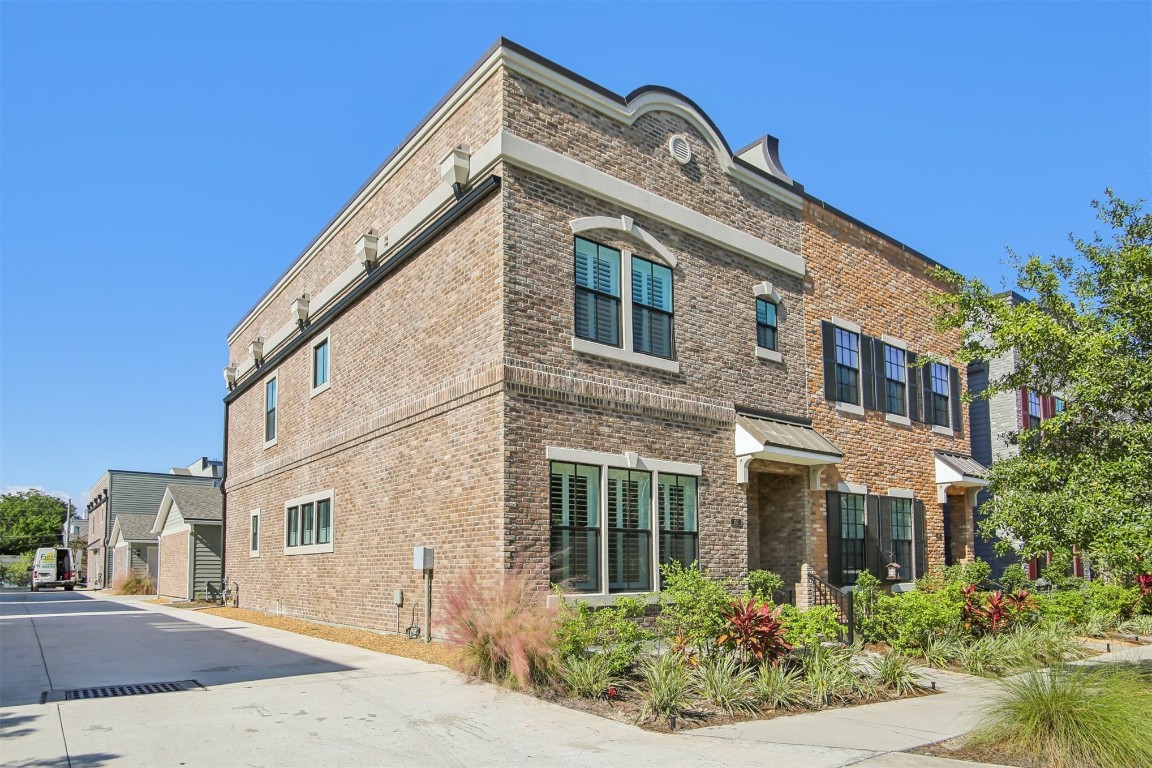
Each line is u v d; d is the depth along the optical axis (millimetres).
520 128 13945
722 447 16266
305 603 19812
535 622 10703
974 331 12719
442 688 10453
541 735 8398
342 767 7203
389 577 15922
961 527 22797
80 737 7934
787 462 17484
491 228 13688
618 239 15141
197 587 31516
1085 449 10867
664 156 16312
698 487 15703
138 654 13664
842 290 20109
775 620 11117
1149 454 9773
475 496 13398
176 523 35500
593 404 14141
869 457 19859
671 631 11633
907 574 20375
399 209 17109
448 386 14422
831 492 18453
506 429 12914
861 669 11922
